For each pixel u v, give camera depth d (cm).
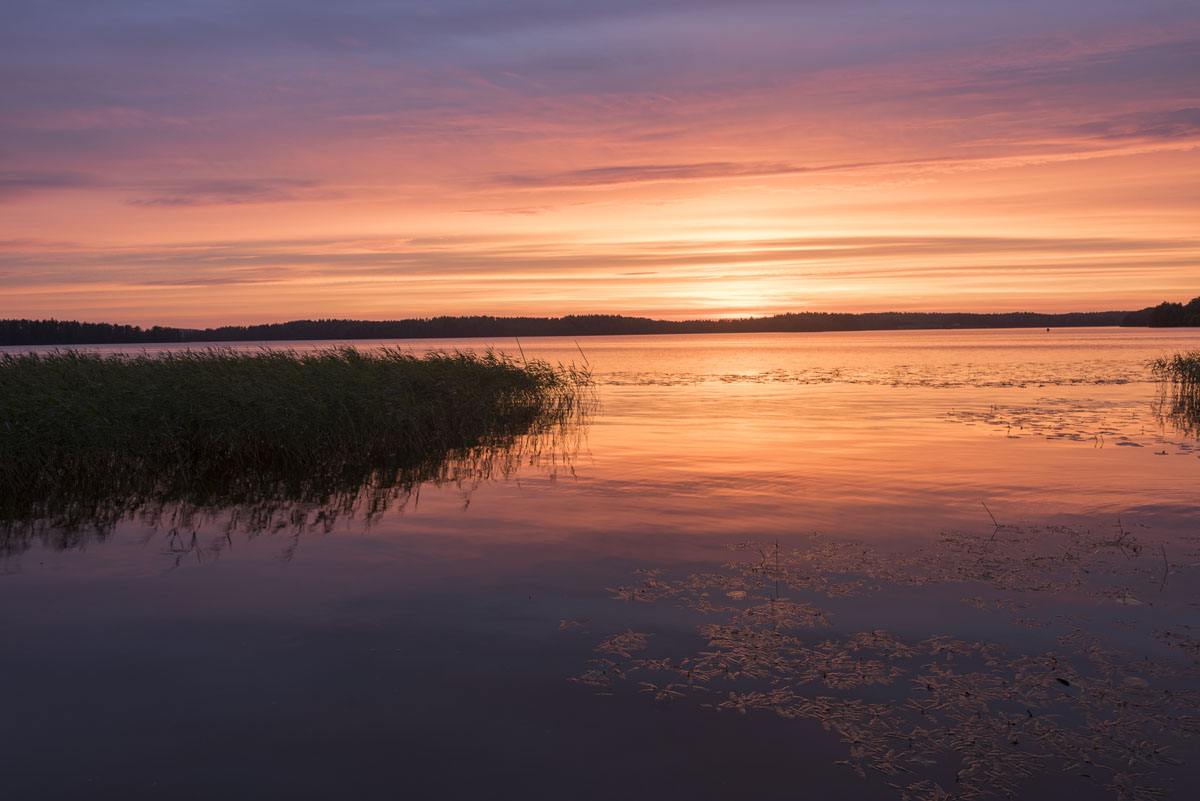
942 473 1273
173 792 412
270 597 702
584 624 633
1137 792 411
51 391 1312
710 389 3231
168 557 831
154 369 1556
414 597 699
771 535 898
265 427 1386
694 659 567
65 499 1143
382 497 1136
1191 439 1636
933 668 551
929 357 6475
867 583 728
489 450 1582
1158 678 533
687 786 417
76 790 414
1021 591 702
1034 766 435
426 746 454
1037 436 1702
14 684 532
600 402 2642
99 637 612
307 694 516
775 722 480
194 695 515
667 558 812
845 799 406
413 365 1972
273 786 417
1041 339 13112
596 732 469
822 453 1495
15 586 738
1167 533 890
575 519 986
